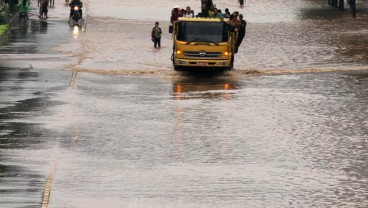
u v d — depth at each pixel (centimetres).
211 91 7762
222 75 8681
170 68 9106
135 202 4344
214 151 5488
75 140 5734
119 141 5734
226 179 4812
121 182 4716
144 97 7419
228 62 8706
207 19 8756
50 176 4794
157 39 10888
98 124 6266
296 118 6575
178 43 8700
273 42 11531
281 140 5828
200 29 8725
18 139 5728
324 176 4906
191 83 8200
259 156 5372
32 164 5069
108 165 5088
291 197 4475
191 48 8681
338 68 9162
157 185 4672
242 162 5212
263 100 7331
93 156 5306
